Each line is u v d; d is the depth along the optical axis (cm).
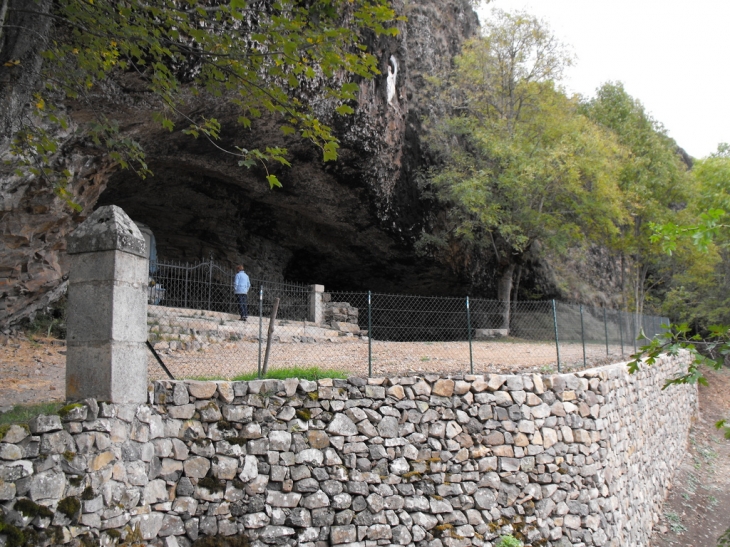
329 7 530
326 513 655
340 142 1337
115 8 557
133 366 545
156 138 1119
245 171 1380
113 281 523
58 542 448
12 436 435
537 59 1791
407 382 750
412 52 1697
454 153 1720
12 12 536
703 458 1572
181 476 582
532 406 826
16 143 605
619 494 933
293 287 1558
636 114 2386
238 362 952
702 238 399
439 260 1847
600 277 2647
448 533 713
